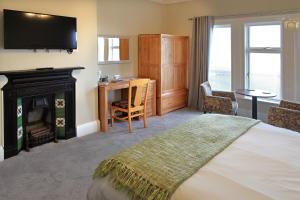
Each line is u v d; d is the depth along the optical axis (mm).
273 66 4875
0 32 3084
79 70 3971
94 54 4172
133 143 3738
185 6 5812
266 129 2334
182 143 1992
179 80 5766
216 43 5625
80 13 3900
